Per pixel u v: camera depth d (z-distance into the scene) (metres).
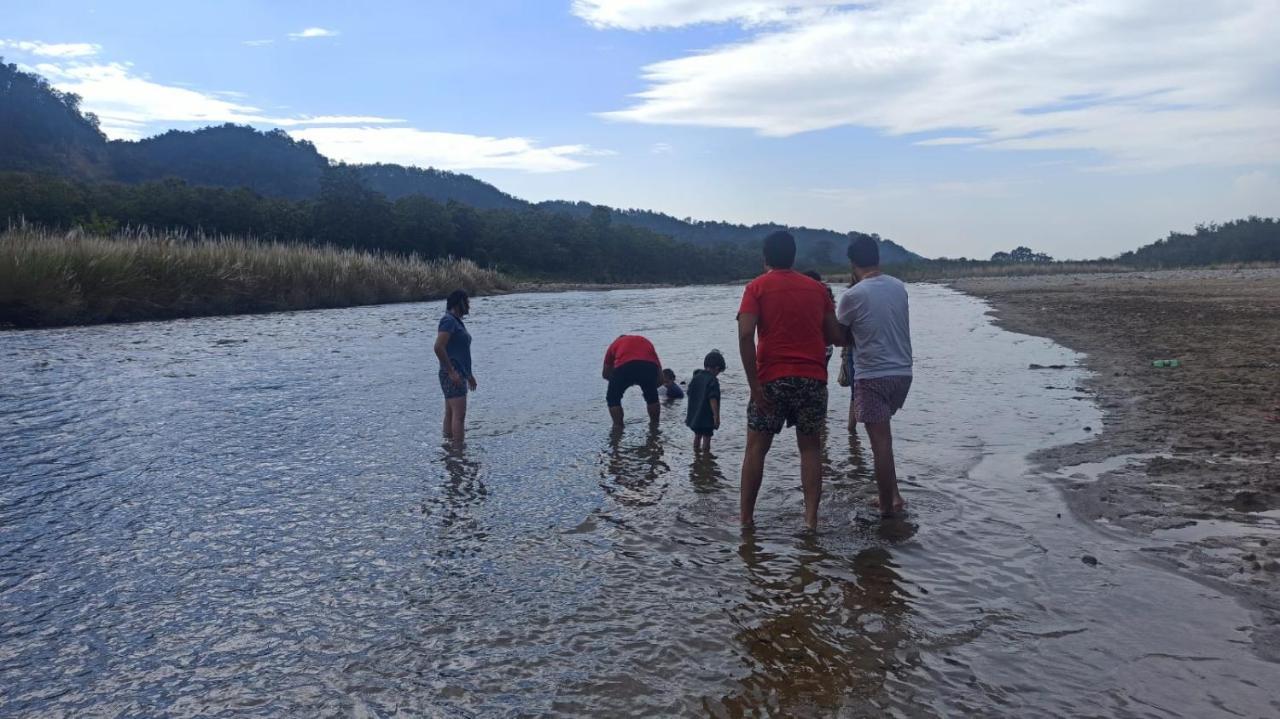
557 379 11.62
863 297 5.18
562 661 3.32
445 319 7.65
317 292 31.06
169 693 3.13
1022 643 3.33
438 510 5.50
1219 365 10.97
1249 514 4.71
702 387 7.20
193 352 14.59
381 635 3.61
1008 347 14.98
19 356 13.65
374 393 10.31
